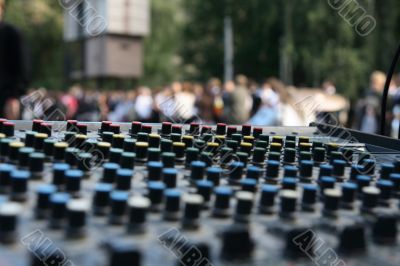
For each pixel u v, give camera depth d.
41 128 1.30
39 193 0.73
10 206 0.67
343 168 1.08
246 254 0.67
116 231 0.71
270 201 0.83
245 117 8.96
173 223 0.76
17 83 4.08
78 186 0.83
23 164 0.93
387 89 1.95
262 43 30.95
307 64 24.31
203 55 37.12
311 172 1.05
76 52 13.16
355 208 0.89
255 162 1.15
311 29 24.38
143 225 0.71
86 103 14.08
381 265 0.69
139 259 0.60
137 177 0.98
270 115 7.30
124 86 16.88
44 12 27.31
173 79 36.38
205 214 0.81
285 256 0.69
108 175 0.91
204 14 35.66
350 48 23.69
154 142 1.20
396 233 0.76
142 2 11.45
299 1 24.88
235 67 33.84
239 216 0.78
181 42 37.59
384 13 23.53
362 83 23.36
